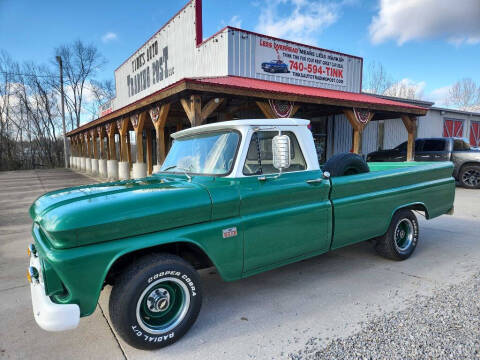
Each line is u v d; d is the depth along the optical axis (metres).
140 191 2.70
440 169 4.95
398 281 3.82
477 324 2.80
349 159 3.90
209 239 2.74
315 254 3.57
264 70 12.75
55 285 2.31
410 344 2.54
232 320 3.03
